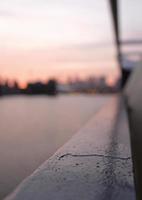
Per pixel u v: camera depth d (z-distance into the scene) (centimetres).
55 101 2256
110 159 341
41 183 262
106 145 419
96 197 235
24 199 230
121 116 806
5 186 388
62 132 818
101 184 260
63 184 260
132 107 1153
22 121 1048
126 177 279
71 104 1956
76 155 359
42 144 648
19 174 435
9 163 489
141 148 504
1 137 726
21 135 760
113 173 290
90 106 1803
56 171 295
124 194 241
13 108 1568
